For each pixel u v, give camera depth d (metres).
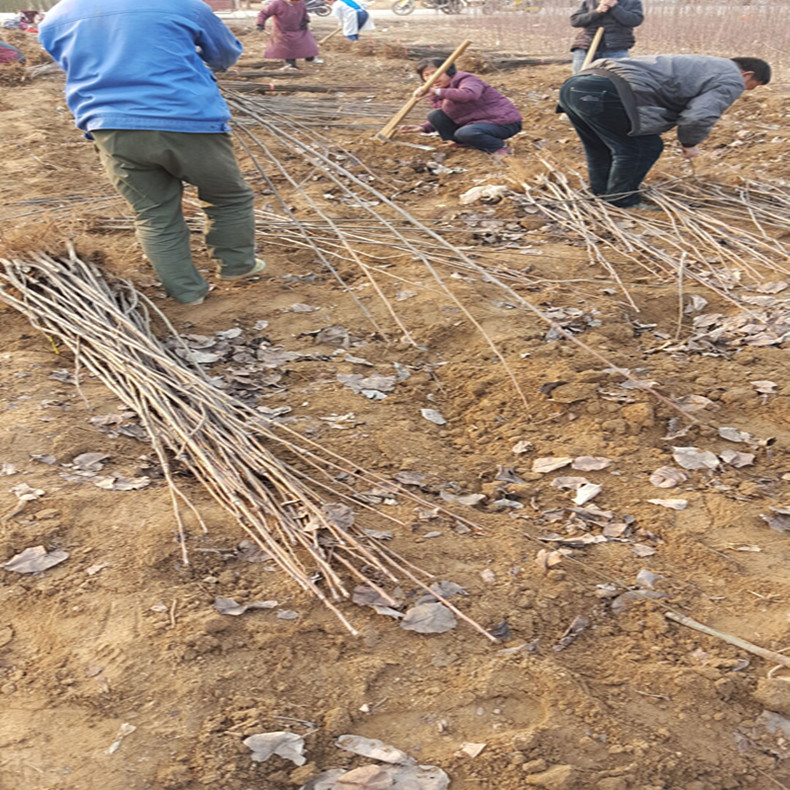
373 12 25.53
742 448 3.46
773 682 2.29
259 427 3.25
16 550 2.61
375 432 3.49
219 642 2.32
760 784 2.05
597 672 2.35
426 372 4.05
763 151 7.51
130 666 2.23
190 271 4.60
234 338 4.28
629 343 4.34
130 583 2.50
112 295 4.24
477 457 3.43
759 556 2.83
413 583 2.61
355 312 4.60
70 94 4.15
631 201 6.17
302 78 11.77
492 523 2.96
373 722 2.16
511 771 2.03
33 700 2.14
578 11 8.97
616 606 2.59
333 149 7.64
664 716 2.21
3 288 4.38
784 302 4.64
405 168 7.27
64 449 3.11
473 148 7.72
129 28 4.00
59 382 3.66
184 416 3.32
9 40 13.53
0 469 2.96
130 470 3.05
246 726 2.10
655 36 14.58
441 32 18.16
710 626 2.54
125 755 1.99
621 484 3.23
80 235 5.15
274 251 5.37
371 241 5.39
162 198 4.38
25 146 7.79
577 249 5.47
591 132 6.12
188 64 4.12
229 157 4.41
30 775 1.93
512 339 4.23
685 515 3.04
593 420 3.62
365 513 2.93
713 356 4.17
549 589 2.63
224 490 2.86
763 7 15.49
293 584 2.56
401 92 10.75
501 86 11.10
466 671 2.31
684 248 5.41
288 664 2.29
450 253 5.36
